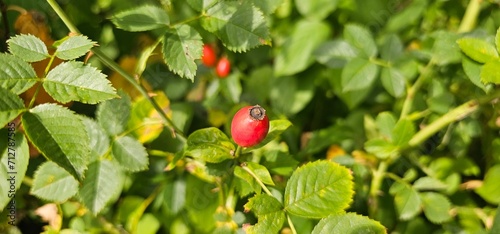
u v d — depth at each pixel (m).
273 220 0.41
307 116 0.64
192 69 0.44
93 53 0.44
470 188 0.55
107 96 0.40
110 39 0.60
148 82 0.60
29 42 0.41
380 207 0.54
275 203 0.42
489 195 0.54
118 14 0.45
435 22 0.62
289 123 0.45
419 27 0.63
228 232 0.47
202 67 0.61
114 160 0.47
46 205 0.53
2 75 0.40
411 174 0.52
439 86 0.54
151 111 0.51
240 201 0.50
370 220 0.41
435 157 0.56
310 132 0.62
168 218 0.55
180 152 0.45
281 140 0.57
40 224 0.56
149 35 0.60
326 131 0.57
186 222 0.55
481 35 0.49
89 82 0.40
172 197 0.54
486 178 0.54
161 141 0.53
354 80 0.53
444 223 0.52
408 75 0.54
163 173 0.54
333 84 0.62
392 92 0.53
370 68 0.54
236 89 0.60
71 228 0.53
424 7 0.61
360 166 0.52
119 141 0.48
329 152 0.58
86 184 0.47
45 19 0.53
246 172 0.44
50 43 0.53
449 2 0.60
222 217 0.48
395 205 0.51
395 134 0.50
